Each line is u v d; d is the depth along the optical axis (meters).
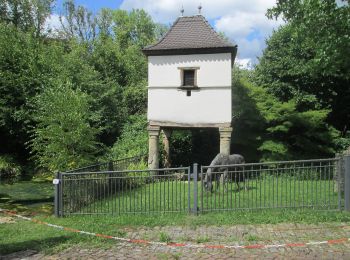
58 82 19.58
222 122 18.98
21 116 23.03
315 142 22.42
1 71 23.50
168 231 8.73
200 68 19.22
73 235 8.52
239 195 10.59
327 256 6.87
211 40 19.31
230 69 18.97
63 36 40.72
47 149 16.36
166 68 19.53
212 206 10.71
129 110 31.44
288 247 7.41
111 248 7.66
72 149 16.34
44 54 25.14
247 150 22.55
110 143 27.44
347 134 24.28
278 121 21.69
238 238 8.05
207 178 11.59
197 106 19.23
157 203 11.28
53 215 10.98
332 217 9.33
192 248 7.51
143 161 19.69
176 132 25.11
